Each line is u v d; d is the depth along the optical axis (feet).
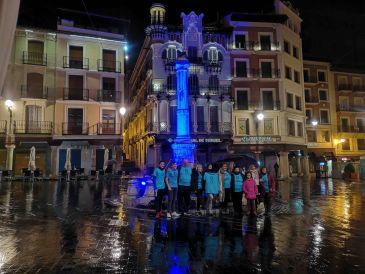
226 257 20.39
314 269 18.07
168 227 29.81
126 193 57.72
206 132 118.11
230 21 128.26
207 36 125.29
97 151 116.47
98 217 35.24
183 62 57.31
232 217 35.45
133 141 162.91
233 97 125.18
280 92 128.77
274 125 127.13
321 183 93.25
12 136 107.04
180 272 17.65
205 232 27.71
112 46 122.62
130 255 20.85
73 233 27.30
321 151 154.71
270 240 24.88
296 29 146.41
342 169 118.83
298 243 23.93
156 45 118.93
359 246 23.04
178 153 54.65
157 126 115.24
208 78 122.83
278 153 125.90
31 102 110.32
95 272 17.60
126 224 31.22
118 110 120.57
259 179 40.09
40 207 42.55
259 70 128.06
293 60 138.72
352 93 162.71
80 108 116.37
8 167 106.01
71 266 18.60
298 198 54.49
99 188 70.49
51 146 111.65
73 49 118.01
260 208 41.11
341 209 41.60
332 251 21.74
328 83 160.25
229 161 60.23
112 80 121.90
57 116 113.39
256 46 128.98
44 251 21.70
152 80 118.01
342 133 158.40
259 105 126.41
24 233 27.25
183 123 55.88
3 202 47.32
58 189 68.13
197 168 39.17
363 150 162.09
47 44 114.42
